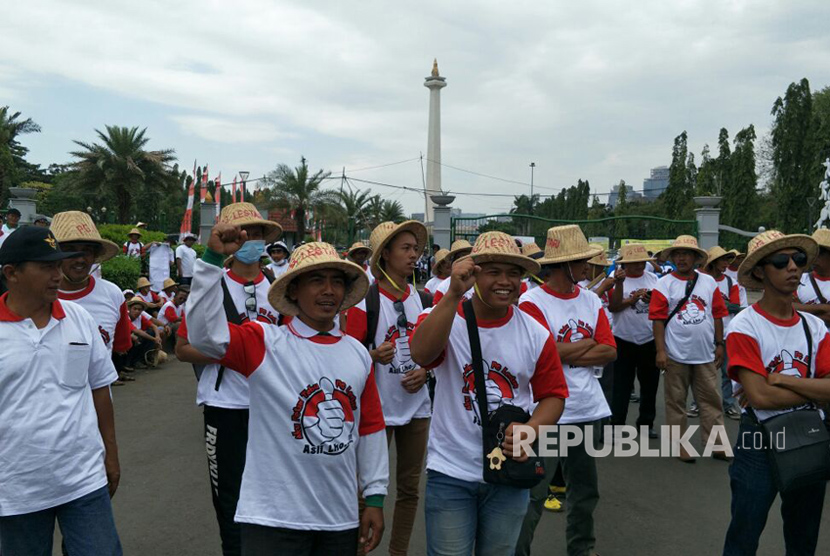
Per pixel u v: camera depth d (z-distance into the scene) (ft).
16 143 179.83
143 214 149.59
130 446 21.07
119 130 106.83
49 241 9.20
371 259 14.44
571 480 13.60
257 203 131.85
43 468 9.00
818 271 18.97
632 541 14.92
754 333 11.38
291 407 8.37
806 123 119.85
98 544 9.37
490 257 9.53
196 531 15.10
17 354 8.95
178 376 31.71
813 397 10.82
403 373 13.69
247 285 14.05
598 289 21.90
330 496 8.48
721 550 14.49
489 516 9.80
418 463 13.76
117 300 13.96
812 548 11.78
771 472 11.04
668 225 58.08
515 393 9.95
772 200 177.78
